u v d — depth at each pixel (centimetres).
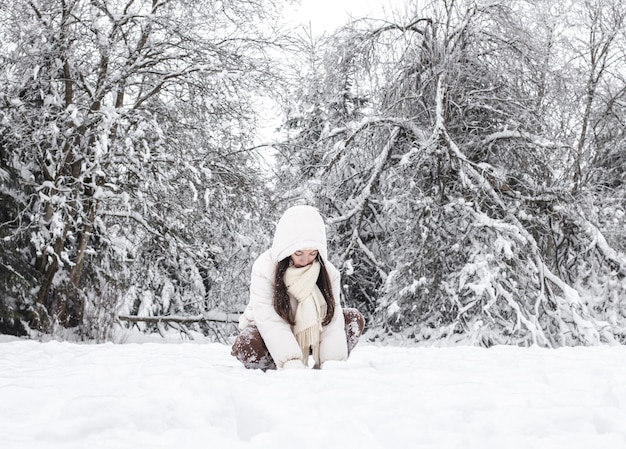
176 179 1370
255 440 183
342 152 1675
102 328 1298
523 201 1567
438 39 1634
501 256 1482
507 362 426
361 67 1670
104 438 179
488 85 1664
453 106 1644
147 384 278
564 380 325
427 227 1539
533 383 308
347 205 1750
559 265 1647
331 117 1869
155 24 1267
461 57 1620
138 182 1314
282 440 181
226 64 1330
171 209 1384
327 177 1697
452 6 1622
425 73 1661
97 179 1257
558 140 1666
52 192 1197
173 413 210
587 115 1805
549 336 1502
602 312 1598
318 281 378
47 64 1238
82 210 1249
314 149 1741
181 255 1489
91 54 1255
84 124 1191
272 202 1537
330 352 376
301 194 1641
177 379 286
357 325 401
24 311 1179
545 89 1645
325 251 367
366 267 1836
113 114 1123
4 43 1210
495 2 1595
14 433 186
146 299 1719
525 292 1514
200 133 1388
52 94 1250
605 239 1573
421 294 1563
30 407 226
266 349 374
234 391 244
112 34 1239
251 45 1392
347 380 280
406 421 204
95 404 208
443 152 1542
